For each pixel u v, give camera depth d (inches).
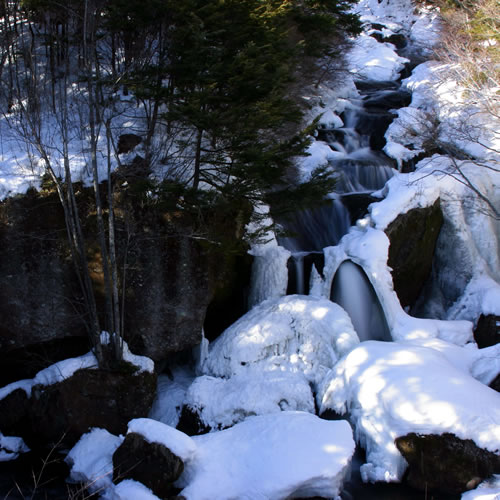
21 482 375.9
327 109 795.4
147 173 475.5
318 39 706.2
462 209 617.3
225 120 430.6
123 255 458.0
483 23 795.4
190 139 489.4
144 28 510.3
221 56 463.8
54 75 608.4
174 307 470.0
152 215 465.1
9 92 562.6
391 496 360.2
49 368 424.8
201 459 348.5
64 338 458.9
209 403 427.8
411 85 918.4
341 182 655.8
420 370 399.5
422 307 617.0
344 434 366.0
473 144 689.6
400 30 1224.8
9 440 411.5
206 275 480.1
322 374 466.0
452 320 580.1
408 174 623.8
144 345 465.7
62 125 434.3
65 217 442.3
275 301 509.4
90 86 414.3
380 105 853.2
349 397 414.9
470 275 603.2
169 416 446.6
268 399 425.1
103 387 419.5
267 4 504.4
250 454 351.3
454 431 364.5
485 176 644.1
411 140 735.7
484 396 386.0
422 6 1269.7
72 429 411.2
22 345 442.6
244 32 472.4
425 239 589.6
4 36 577.0
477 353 478.9
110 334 425.1
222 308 521.7
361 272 547.2
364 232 571.2
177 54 476.7
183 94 455.8
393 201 579.2
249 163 452.8
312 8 719.7
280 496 328.2
